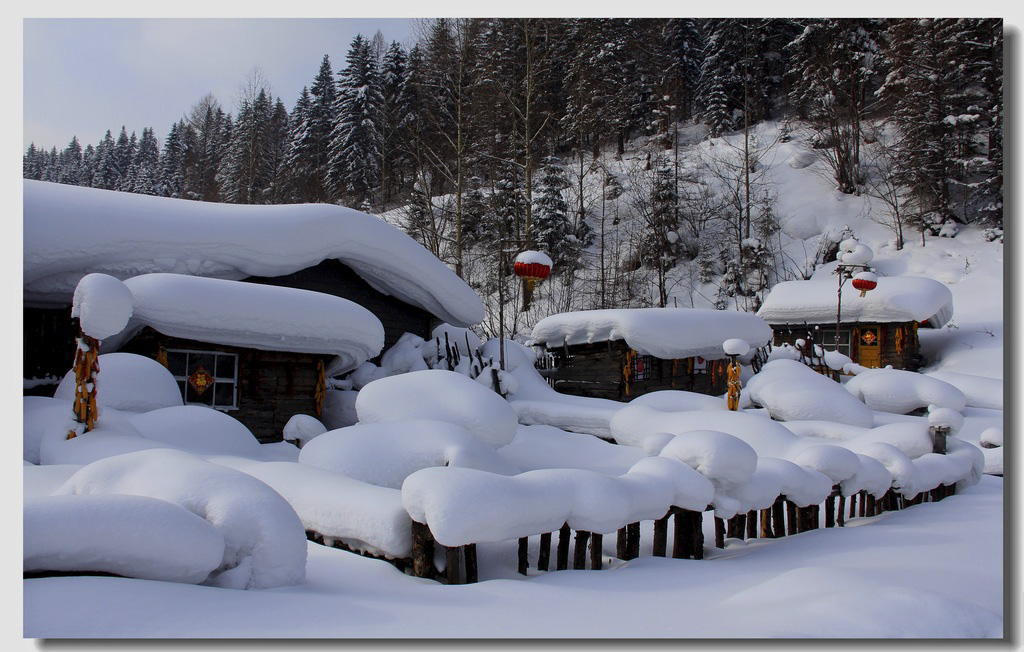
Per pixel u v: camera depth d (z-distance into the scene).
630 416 10.93
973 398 17.08
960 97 29.16
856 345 22.12
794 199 33.03
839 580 3.42
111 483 3.87
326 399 12.47
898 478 6.95
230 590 3.23
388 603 3.27
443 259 25.27
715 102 39.44
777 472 5.67
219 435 7.75
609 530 4.26
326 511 4.62
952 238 28.58
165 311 8.80
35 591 2.83
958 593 3.47
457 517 3.71
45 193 9.92
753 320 16.83
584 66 34.28
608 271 30.70
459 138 25.52
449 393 7.53
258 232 11.70
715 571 4.26
